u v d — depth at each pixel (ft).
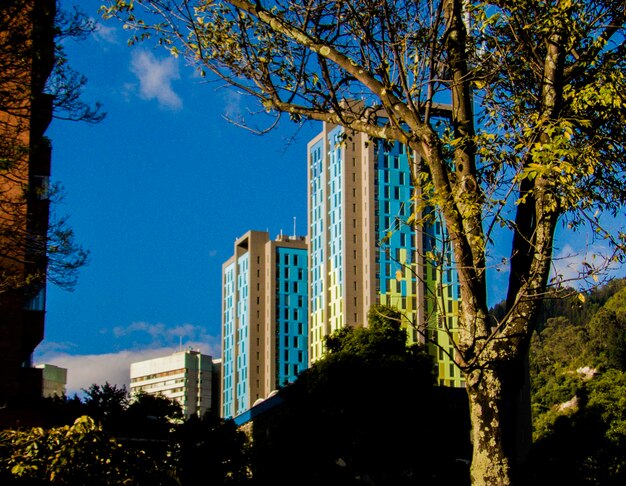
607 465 162.71
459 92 29.86
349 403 138.10
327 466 139.33
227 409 524.93
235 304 526.98
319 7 31.37
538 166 25.61
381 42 30.96
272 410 205.87
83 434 37.35
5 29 53.62
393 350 146.20
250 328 496.23
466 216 26.99
